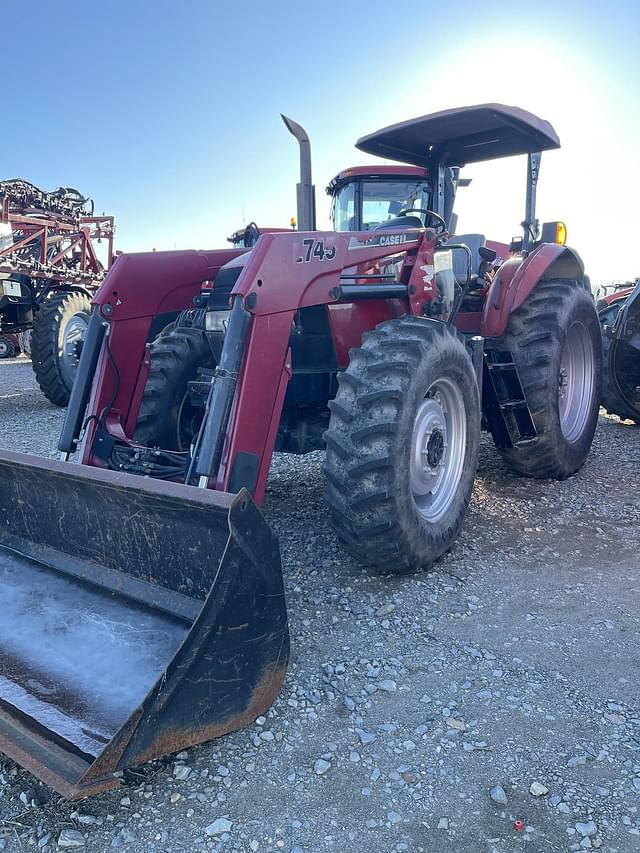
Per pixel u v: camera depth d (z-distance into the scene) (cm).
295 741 223
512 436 462
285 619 224
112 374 344
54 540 287
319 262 310
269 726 230
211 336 370
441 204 515
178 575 244
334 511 309
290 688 249
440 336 334
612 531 401
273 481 509
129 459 326
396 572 339
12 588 276
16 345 1783
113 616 249
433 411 340
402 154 497
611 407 685
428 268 380
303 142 409
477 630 289
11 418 875
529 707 238
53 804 199
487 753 216
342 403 308
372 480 300
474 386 369
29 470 276
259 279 282
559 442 481
